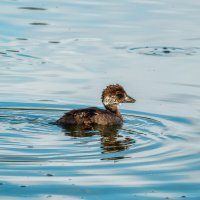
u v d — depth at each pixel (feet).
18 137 50.19
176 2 96.84
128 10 91.97
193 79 66.95
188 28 84.43
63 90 63.41
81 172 44.39
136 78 67.15
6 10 90.17
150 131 53.16
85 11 91.09
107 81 66.08
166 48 77.15
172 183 43.11
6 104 58.75
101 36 81.00
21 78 66.64
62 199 40.45
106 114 54.95
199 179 43.73
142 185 42.70
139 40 79.77
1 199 40.34
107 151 48.01
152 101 60.90
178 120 55.93
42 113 57.06
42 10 90.89
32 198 40.55
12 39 78.95
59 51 75.31
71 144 49.19
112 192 41.63
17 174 43.80
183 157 47.44
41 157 46.60
